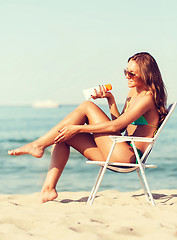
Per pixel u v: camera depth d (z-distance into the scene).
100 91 3.43
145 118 3.33
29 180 11.30
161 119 3.33
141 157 3.29
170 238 2.21
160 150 18.73
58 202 3.54
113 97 3.54
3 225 2.46
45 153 16.97
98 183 3.22
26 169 13.64
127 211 2.88
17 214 2.81
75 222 2.55
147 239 2.20
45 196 3.48
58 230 2.33
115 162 3.24
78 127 3.19
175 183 10.17
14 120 55.62
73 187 9.84
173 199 3.73
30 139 27.42
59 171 3.51
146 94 3.28
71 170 13.07
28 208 3.21
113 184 10.10
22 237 2.23
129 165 3.13
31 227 2.53
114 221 2.55
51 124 45.59
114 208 2.99
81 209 3.03
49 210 3.08
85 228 2.38
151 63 3.26
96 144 3.40
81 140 3.43
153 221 2.54
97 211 2.91
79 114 3.31
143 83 3.33
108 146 3.26
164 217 2.75
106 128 3.19
